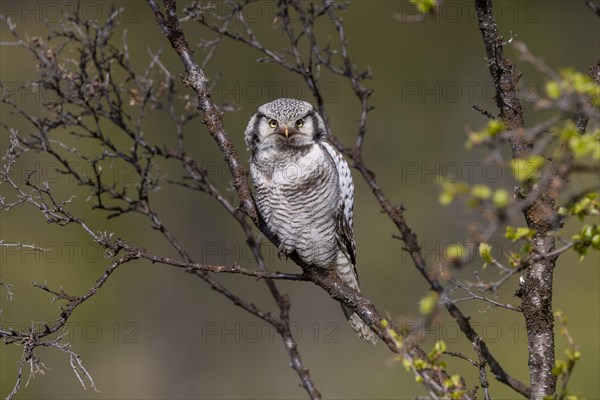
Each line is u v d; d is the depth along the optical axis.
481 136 3.86
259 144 7.91
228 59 18.88
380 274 17.61
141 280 17.91
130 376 16.97
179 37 6.94
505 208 3.90
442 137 19.80
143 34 19.17
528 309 5.52
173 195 18.64
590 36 20.50
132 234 18.17
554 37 20.53
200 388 17.06
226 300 17.69
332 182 7.87
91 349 17.16
